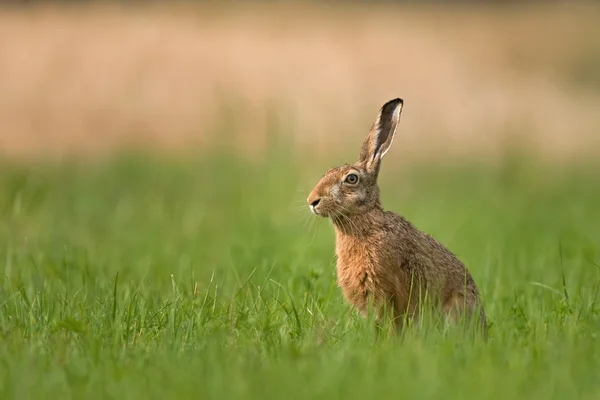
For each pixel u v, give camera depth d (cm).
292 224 2412
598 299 1495
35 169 3347
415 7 6316
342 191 1366
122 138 3962
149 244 2280
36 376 1044
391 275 1351
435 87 4691
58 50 4666
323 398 970
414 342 1177
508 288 1662
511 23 6391
